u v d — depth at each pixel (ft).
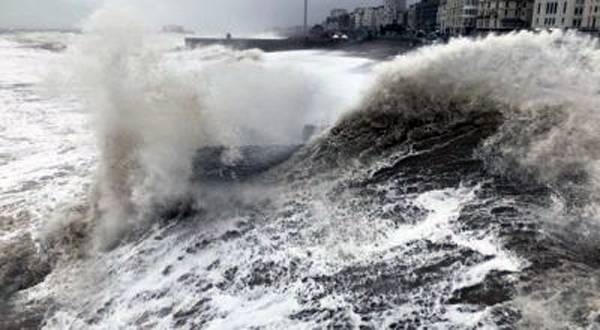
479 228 16.17
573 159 18.43
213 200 21.88
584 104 20.80
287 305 14.64
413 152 22.47
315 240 17.63
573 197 16.76
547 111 21.22
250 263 17.10
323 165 23.31
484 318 12.32
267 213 20.21
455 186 19.12
